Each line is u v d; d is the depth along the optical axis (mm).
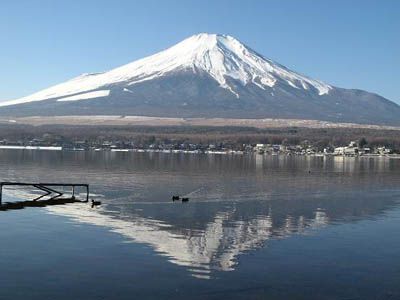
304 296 33219
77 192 82000
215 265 38969
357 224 56031
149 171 131750
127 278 35750
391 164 194500
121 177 111188
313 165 179000
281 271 37781
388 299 33000
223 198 77188
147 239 46688
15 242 44438
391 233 51094
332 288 34656
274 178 116250
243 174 127250
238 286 34719
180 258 40625
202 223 55281
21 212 59938
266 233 50469
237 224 55125
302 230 52219
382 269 38594
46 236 46906
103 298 32344
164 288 34125
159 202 71312
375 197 81312
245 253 42469
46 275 36000
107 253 41562
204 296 32969
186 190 86938
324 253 42719
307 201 75312
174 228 52188
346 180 113438
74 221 54625
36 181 98062
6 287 33688
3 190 81250
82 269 37375
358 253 42875
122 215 59406
